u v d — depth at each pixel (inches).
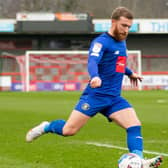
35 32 3631.9
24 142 968.3
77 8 4355.3
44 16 3641.7
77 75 3326.8
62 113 1648.6
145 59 3873.0
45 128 653.3
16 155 825.5
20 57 3363.7
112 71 617.0
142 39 3846.0
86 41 3855.8
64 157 804.6
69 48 3855.8
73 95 2701.8
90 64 584.7
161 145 938.7
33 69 3292.3
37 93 2933.1
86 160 778.2
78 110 619.2
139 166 589.9
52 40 3838.6
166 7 4493.1
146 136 1074.1
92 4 4261.8
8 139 1013.8
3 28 3582.7
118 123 626.2
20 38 3799.2
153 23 3627.0
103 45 605.6
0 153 846.5
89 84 621.9
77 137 1046.4
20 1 4490.7
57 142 966.4
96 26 3646.7
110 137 1054.4
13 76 3585.1
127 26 605.3
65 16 3646.7
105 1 4212.6
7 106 1958.7
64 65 3316.9
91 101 616.1
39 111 1727.4
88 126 1278.3
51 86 3304.6
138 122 622.2
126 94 2773.1
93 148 895.7
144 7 4402.1
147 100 2300.7
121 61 622.5
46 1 4490.7
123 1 4279.0
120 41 621.3
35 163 756.0
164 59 3875.5
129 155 600.4
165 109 1825.8
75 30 3646.7
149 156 810.8
